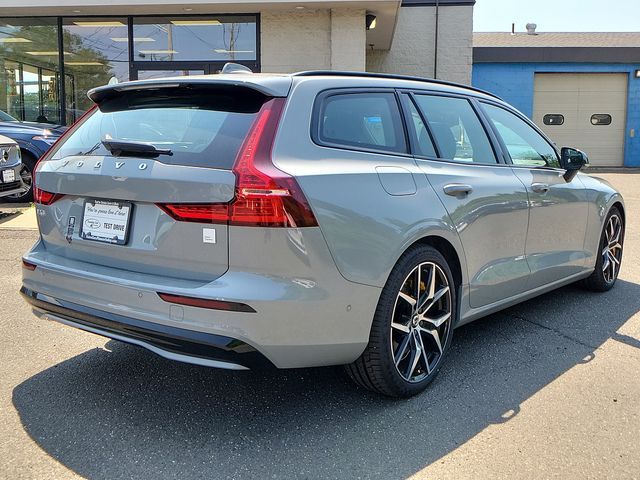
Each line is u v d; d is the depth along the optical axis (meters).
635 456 2.57
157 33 12.16
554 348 3.82
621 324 4.30
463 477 2.42
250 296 2.42
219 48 12.09
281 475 2.44
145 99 3.12
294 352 2.57
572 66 20.08
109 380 3.30
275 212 2.43
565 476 2.42
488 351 3.77
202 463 2.52
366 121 3.06
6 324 4.16
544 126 20.59
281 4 11.21
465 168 3.49
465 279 3.38
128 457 2.55
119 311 2.67
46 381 3.28
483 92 4.07
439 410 2.98
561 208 4.27
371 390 3.07
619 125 20.55
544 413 2.95
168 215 2.60
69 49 12.41
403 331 3.02
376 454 2.59
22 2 11.33
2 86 12.66
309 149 2.70
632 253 6.77
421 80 3.59
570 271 4.53
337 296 2.61
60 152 3.21
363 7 11.45
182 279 2.59
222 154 2.58
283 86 2.80
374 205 2.78
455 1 15.92
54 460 2.52
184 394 3.15
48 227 3.13
